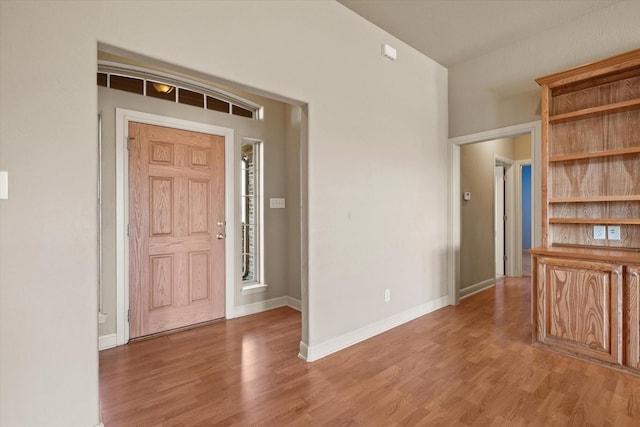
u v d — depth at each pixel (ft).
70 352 5.16
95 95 5.35
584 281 8.05
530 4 9.06
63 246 5.11
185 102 10.80
